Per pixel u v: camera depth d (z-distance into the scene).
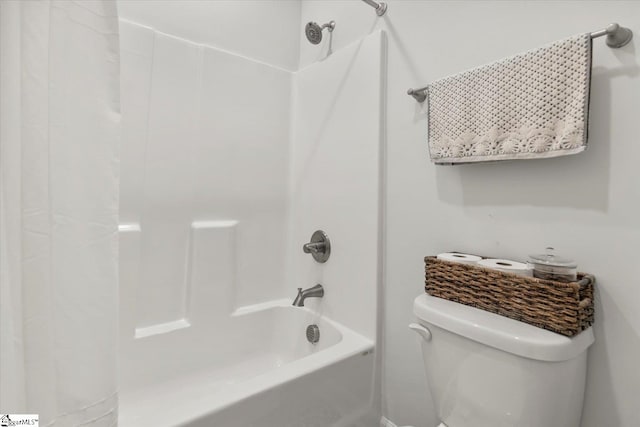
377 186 1.33
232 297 1.64
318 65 1.69
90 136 0.57
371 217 1.35
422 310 0.93
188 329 1.50
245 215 1.71
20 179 0.50
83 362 0.56
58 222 0.54
